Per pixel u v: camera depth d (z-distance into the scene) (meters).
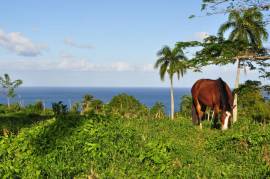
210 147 15.98
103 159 12.84
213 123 23.83
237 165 13.38
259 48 22.42
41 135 15.09
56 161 12.73
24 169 12.11
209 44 22.42
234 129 20.77
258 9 19.97
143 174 11.37
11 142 14.93
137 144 14.15
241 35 42.41
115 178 11.34
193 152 14.70
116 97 62.59
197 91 24.12
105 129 15.73
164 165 11.91
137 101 62.75
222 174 11.86
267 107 43.47
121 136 15.03
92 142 14.09
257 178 11.38
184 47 22.95
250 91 25.97
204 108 24.72
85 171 12.00
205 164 12.92
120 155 13.18
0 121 27.97
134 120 23.34
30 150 13.71
